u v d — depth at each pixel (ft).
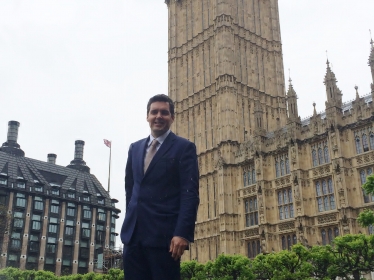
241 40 198.49
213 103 188.44
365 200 127.44
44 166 332.60
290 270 102.47
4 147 328.90
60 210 309.22
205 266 124.26
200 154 187.11
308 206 140.05
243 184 166.71
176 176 17.13
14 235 279.49
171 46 219.00
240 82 188.03
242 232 160.86
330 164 136.67
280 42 212.43
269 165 157.28
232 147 173.06
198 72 201.36
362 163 129.29
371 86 132.16
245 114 184.75
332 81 142.20
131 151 18.75
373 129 128.98
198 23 210.18
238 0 205.26
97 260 304.50
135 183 17.42
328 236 133.08
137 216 16.48
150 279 16.21
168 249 16.06
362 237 92.53
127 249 16.43
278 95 200.54
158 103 18.28
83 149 382.01
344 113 137.90
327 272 100.53
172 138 17.95
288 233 143.84
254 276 112.27
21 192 293.64
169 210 16.55
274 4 220.02
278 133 156.87
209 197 177.17
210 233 171.22
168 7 230.27
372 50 136.98
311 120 145.48
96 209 330.75
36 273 199.62
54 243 296.51
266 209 151.33
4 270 207.92
